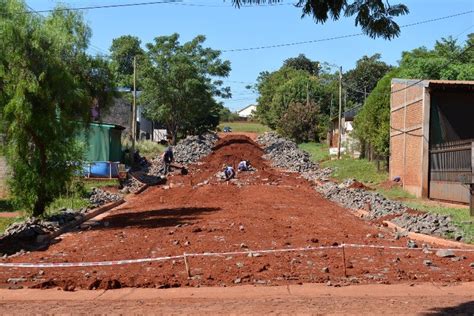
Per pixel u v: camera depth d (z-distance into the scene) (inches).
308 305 362.3
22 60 735.1
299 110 3011.8
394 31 270.5
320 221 754.8
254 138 3257.9
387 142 1450.5
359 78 3400.6
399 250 553.3
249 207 887.7
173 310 355.6
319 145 2807.6
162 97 2282.2
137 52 3243.1
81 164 839.1
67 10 991.6
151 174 1588.3
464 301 375.2
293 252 536.1
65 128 783.7
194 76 2326.5
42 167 777.6
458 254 536.7
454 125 1081.4
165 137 2706.7
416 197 1088.2
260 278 452.8
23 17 746.2
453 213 804.0
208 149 2207.2
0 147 773.9
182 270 482.9
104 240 647.8
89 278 464.8
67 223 779.4
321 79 3759.8
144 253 558.3
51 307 374.3
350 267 481.4
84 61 1002.7
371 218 828.0
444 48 1951.3
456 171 981.2
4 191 1071.6
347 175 1526.8
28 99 735.7
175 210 896.3
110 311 357.4
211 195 1114.1
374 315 333.1
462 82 1061.8
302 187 1330.0
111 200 1077.1
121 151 1596.9
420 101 1105.4
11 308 373.1
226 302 378.3
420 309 347.9
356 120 1813.5
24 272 493.7
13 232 690.2
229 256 522.9
